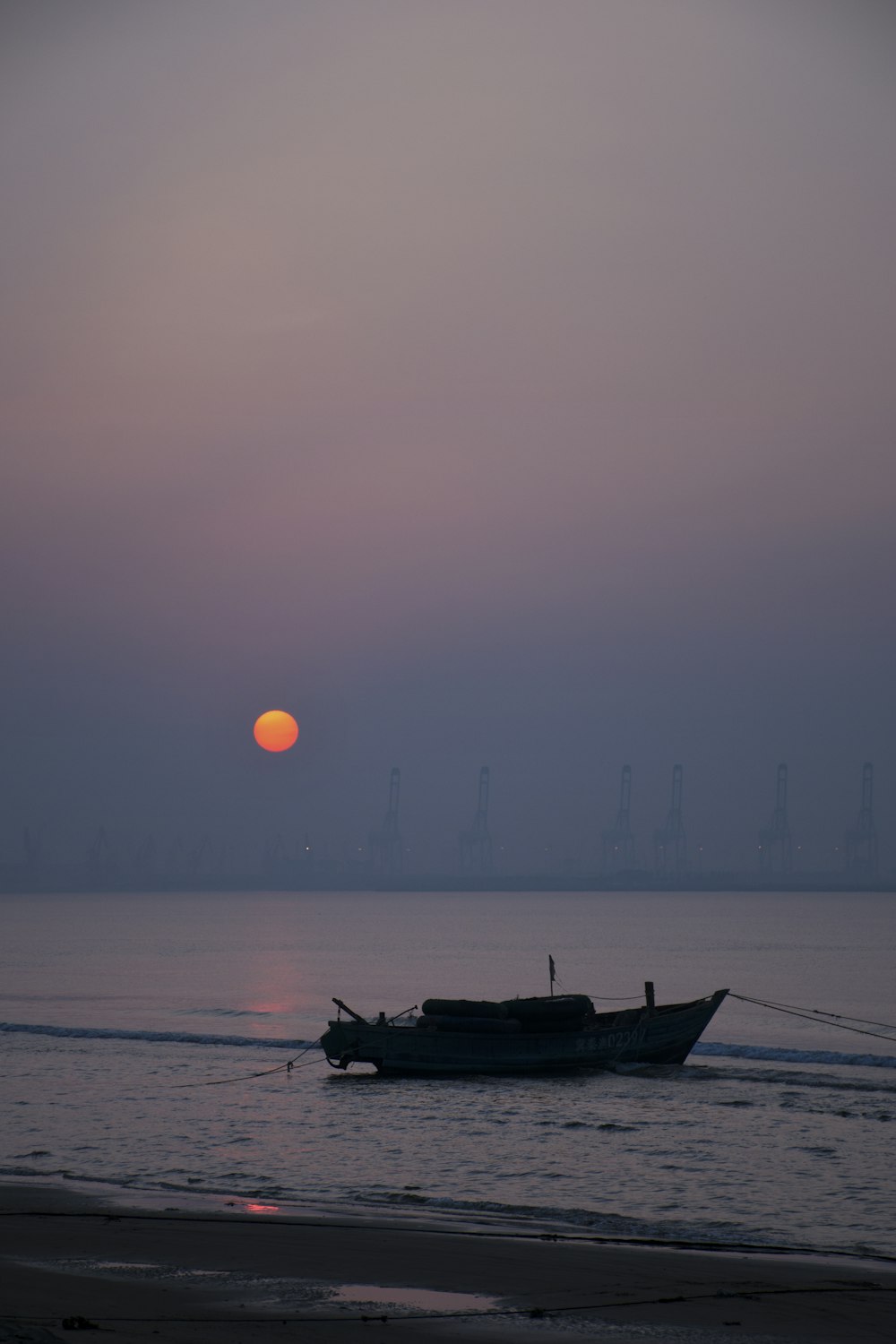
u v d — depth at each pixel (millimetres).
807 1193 59438
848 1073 100938
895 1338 35375
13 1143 72062
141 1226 48969
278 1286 40281
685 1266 43625
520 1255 44875
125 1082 97250
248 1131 76062
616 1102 87312
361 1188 59781
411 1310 37625
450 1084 95500
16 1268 42281
